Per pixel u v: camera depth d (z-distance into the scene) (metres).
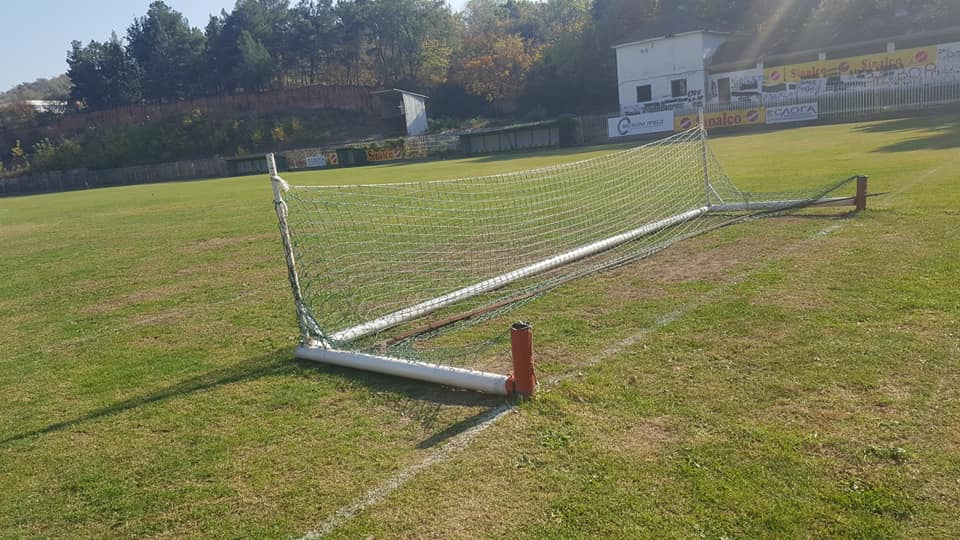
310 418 4.54
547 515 3.15
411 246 10.47
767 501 3.09
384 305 7.33
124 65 93.88
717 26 52.84
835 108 39.38
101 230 18.67
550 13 87.06
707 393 4.24
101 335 7.41
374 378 5.18
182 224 18.06
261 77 83.31
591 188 14.98
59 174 69.31
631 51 50.09
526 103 66.25
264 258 11.31
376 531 3.18
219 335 6.88
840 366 4.42
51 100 104.62
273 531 3.27
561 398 4.38
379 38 86.19
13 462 4.34
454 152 53.53
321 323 6.64
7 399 5.57
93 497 3.78
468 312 6.58
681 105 48.75
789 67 42.41
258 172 59.69
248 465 3.95
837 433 3.62
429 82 74.94
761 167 17.09
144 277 10.73
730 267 7.29
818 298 5.84
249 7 86.88
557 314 6.27
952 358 4.38
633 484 3.33
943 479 3.14
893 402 3.89
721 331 5.30
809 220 9.30
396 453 3.91
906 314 5.23
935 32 38.88
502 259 9.20
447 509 3.29
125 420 4.85
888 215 8.95
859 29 44.53
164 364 6.09
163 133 75.06
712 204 11.20
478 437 3.98
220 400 5.03
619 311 6.15
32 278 11.73
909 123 28.39
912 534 2.81
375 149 55.09
